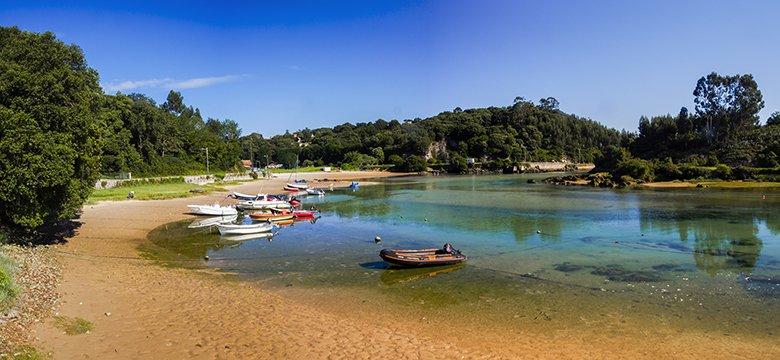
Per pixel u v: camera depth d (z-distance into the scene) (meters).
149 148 96.38
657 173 90.31
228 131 175.88
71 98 28.89
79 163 28.44
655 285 22.31
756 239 33.44
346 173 154.50
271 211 48.06
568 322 17.23
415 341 14.91
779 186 74.31
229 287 21.45
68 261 24.95
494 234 36.44
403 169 166.12
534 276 23.98
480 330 16.34
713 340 15.50
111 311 16.67
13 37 28.89
